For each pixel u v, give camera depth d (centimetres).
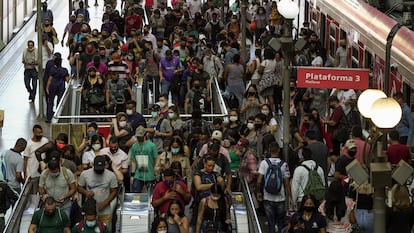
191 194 2667
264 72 4094
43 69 4516
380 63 3534
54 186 2498
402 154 2767
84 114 3872
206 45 4528
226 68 4184
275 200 2645
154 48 4662
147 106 4266
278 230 2667
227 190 2680
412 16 3669
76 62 4312
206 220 2492
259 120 2958
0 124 3591
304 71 2952
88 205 2305
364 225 2412
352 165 1753
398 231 2286
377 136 1684
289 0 2867
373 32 3666
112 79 3862
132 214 2598
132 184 2955
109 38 4581
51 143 2848
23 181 2920
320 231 2345
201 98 3906
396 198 2258
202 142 2939
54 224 2342
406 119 3048
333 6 4609
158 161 2819
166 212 2497
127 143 3116
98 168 2520
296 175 2609
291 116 3173
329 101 3597
